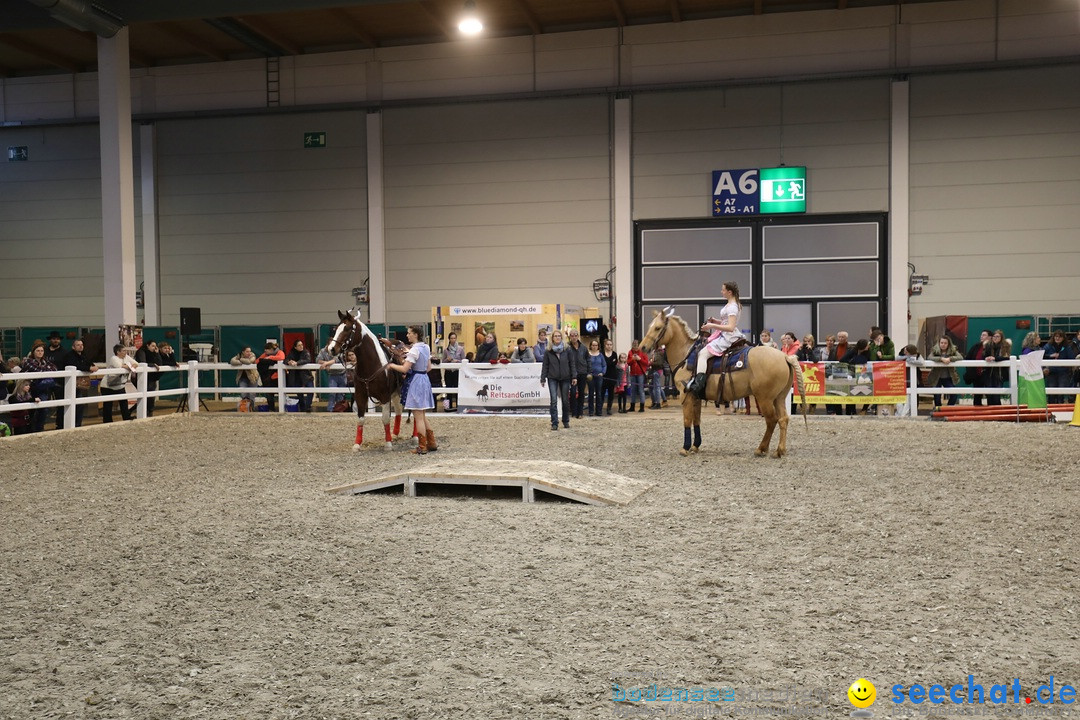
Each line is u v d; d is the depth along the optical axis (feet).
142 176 88.22
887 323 76.38
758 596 18.44
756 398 39.11
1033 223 73.67
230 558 22.17
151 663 15.24
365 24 80.28
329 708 13.30
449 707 13.25
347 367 63.26
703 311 79.71
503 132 82.69
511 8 76.84
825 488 31.24
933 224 75.46
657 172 79.97
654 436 48.62
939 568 20.39
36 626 17.25
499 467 31.32
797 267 78.07
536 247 82.33
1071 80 72.84
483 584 19.60
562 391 53.16
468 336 70.90
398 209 84.58
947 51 74.59
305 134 85.92
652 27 79.61
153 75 87.92
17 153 90.33
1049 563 20.68
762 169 77.77
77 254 89.45
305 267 86.07
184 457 41.78
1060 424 51.78
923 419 54.90
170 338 80.23
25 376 50.49
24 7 65.98
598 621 16.99
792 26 77.10
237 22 78.54
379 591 19.22
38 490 32.89
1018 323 71.72
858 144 76.43
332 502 29.58
